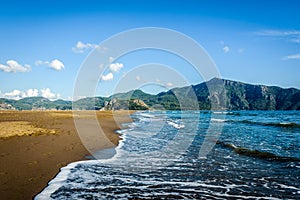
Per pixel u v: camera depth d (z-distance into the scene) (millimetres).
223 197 8031
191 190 8633
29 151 13922
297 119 48625
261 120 45594
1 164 11195
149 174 10531
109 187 8789
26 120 34250
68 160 12562
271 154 14617
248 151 15531
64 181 9297
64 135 20250
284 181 9688
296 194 8297
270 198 7953
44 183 8961
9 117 40500
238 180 9828
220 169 11508
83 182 9258
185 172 10930
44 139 17875
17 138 17781
